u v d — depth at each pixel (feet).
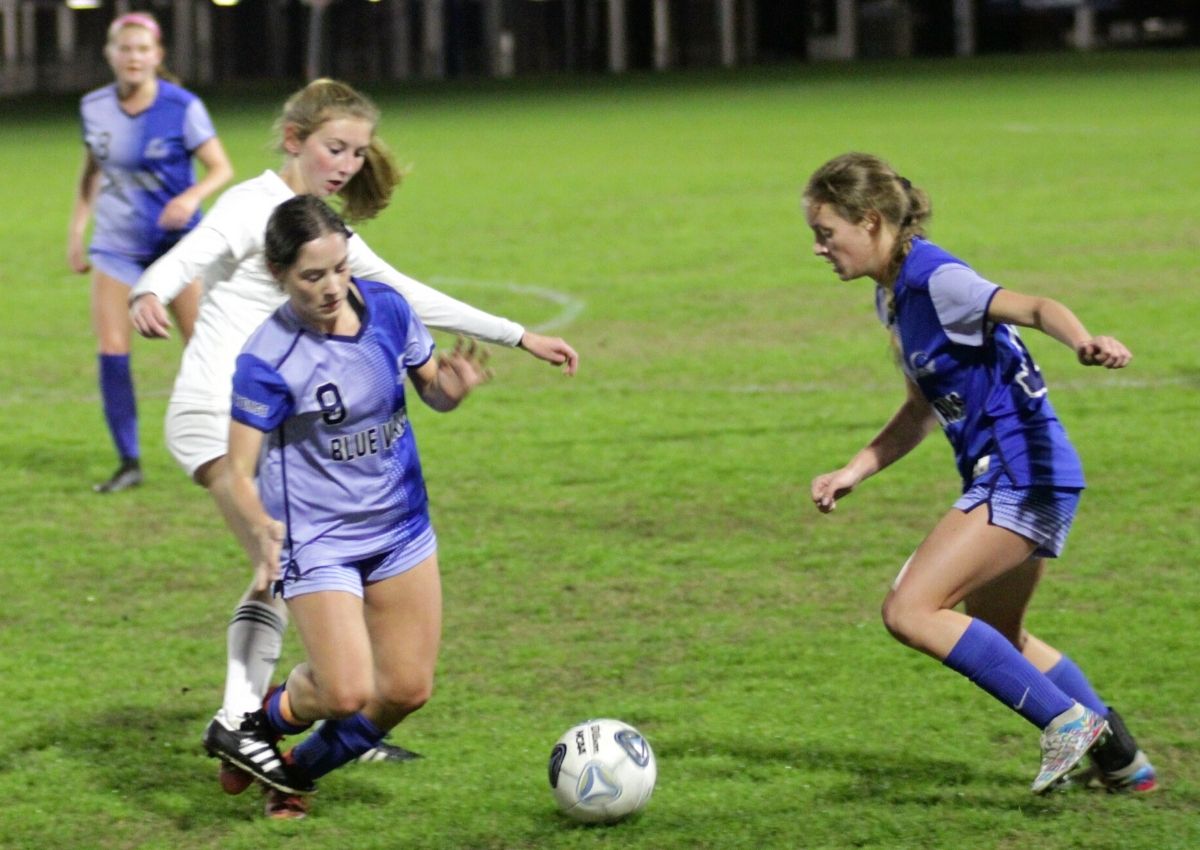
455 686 63.82
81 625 72.69
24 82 632.79
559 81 588.91
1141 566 76.48
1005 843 48.85
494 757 56.70
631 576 77.56
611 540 83.56
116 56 92.68
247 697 52.44
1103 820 50.19
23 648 69.56
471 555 81.25
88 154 96.53
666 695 62.28
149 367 134.82
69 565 81.76
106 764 57.06
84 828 51.96
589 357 131.34
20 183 281.54
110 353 95.50
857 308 148.66
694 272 171.73
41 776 56.03
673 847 49.44
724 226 205.26
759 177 257.75
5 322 154.51
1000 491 49.44
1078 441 100.07
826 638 68.23
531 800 53.06
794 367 125.08
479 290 164.76
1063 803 51.65
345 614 48.83
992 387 49.65
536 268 178.40
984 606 52.90
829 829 50.16
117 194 94.63
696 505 89.61
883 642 67.62
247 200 55.83
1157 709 59.31
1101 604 71.41
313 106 54.70
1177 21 635.66
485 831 50.90
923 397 52.65
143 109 93.61
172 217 90.58
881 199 49.52
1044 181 238.07
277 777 51.26
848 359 127.24
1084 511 85.66
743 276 168.04
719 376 122.72
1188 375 116.88
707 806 52.13
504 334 57.06
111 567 81.35
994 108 372.58
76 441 108.88
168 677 65.82
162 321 54.75
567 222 214.28
